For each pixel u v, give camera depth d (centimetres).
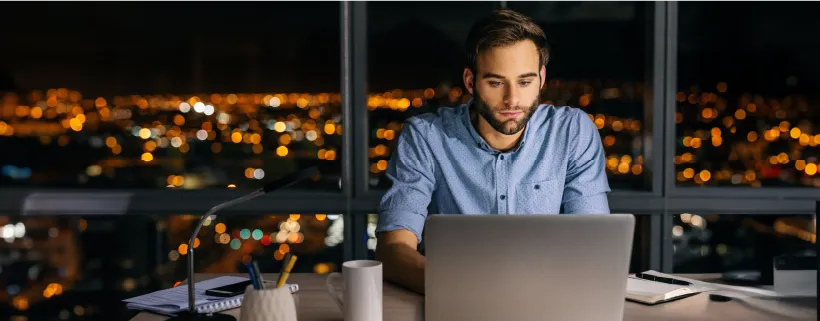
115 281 281
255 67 312
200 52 310
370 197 284
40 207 286
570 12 276
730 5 275
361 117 282
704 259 279
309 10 279
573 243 120
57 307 281
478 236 122
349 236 286
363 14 277
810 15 278
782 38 277
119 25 337
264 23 319
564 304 121
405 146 204
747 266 175
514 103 190
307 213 285
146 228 284
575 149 204
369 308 126
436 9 278
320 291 158
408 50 280
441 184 205
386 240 175
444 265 124
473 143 203
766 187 280
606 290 121
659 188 280
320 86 283
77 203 285
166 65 320
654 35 272
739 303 144
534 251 121
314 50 281
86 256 282
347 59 279
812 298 148
